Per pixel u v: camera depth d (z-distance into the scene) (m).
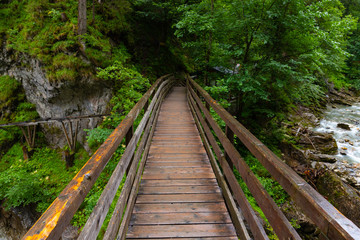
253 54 8.56
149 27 13.94
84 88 8.42
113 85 8.52
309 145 8.16
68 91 8.43
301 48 7.57
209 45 9.61
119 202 1.74
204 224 2.12
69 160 8.38
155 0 12.19
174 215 2.25
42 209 6.91
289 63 7.86
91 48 8.12
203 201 2.48
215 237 1.96
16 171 7.93
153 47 13.73
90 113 8.88
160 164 3.45
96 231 1.09
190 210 2.33
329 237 0.71
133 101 7.97
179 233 2.00
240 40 8.45
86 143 8.82
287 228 1.00
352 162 7.14
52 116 9.38
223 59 9.34
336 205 5.61
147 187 2.78
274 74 8.02
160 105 7.86
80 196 0.92
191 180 2.96
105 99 8.59
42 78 8.27
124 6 12.16
